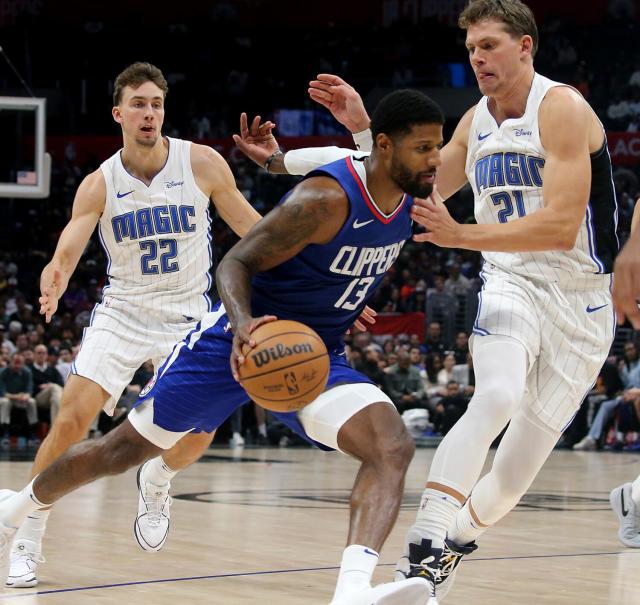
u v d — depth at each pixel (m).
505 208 4.48
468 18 4.42
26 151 14.03
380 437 3.60
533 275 4.39
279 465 12.53
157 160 5.61
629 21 29.73
